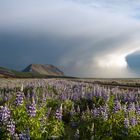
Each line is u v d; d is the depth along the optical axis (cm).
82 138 1582
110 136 1595
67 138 1559
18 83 4634
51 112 1961
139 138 1614
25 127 1403
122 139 1608
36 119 1474
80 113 2084
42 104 1816
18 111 1461
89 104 2505
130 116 1798
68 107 2331
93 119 1777
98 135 1585
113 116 1789
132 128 1653
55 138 1490
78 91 3123
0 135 1305
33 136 1397
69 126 1855
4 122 1348
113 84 7600
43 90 3144
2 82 5338
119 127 1675
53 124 1572
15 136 1305
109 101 2356
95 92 2716
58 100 2441
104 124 1691
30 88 3331
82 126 1738
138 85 7031
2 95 2742
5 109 1366
